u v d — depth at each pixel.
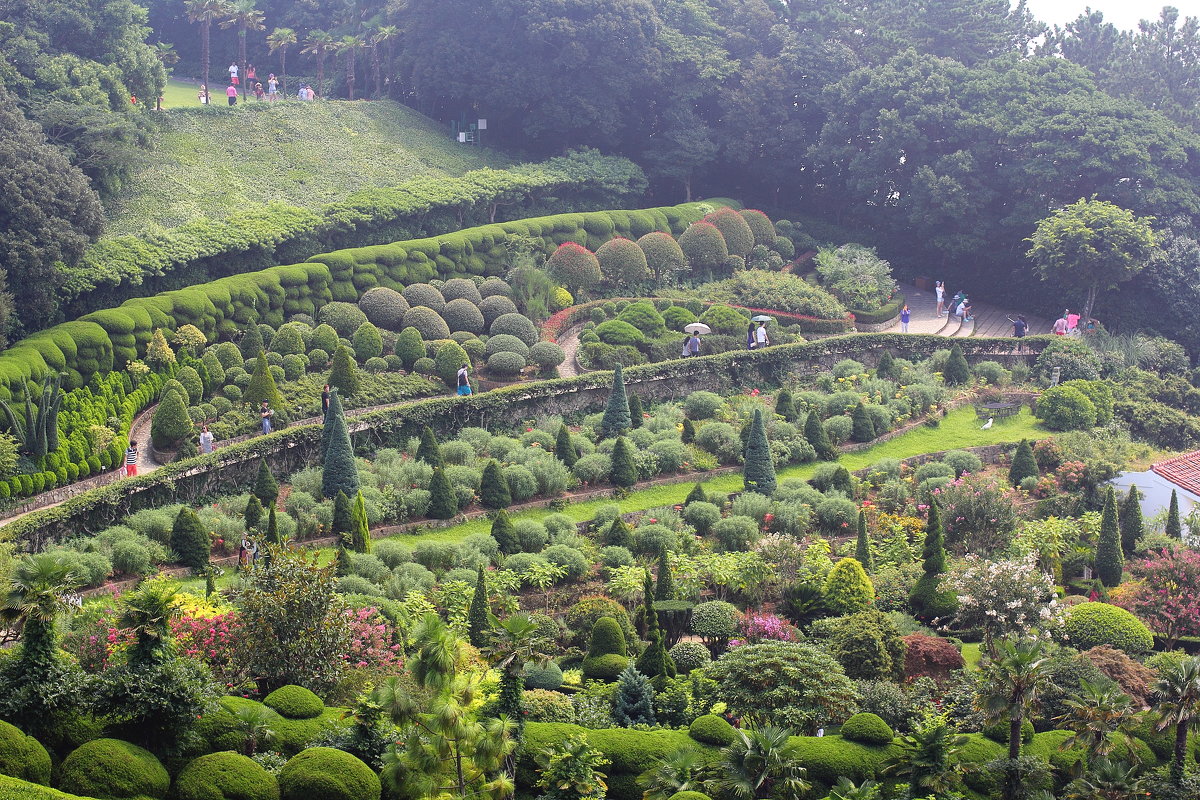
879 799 27.23
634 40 79.56
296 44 99.12
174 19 101.56
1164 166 71.88
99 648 28.66
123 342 50.22
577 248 66.81
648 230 73.19
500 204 73.19
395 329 59.47
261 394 50.50
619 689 31.25
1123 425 58.09
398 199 67.81
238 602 30.09
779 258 74.00
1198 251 69.00
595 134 81.38
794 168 83.19
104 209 59.44
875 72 77.81
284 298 58.03
